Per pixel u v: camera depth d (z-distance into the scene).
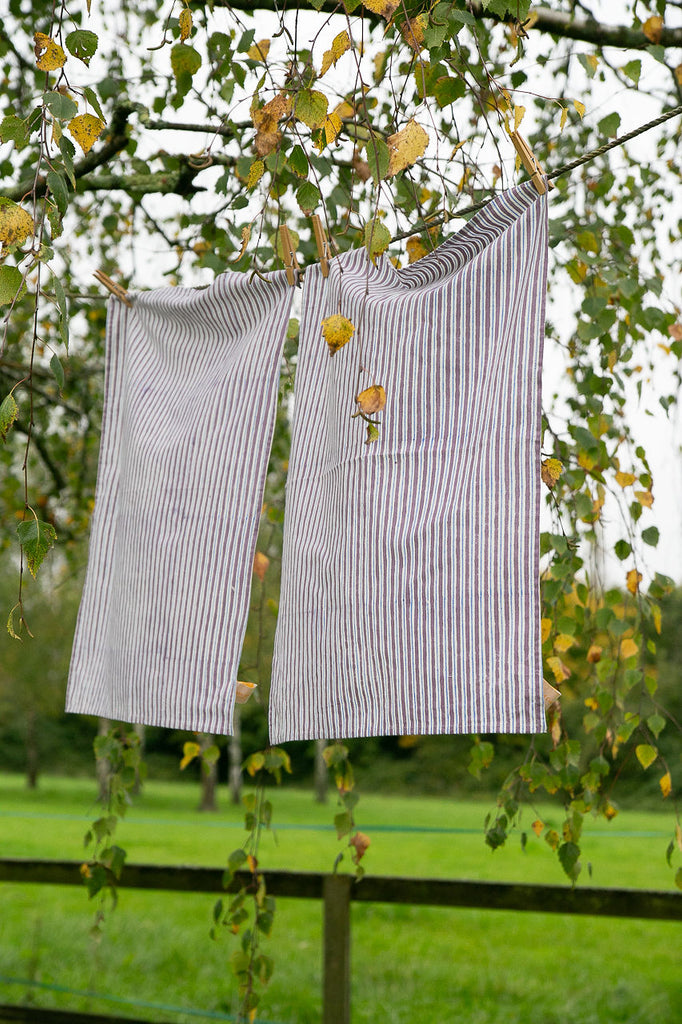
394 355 1.59
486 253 1.54
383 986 5.71
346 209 2.61
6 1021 3.19
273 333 1.83
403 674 1.48
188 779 29.00
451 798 24.28
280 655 1.76
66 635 16.69
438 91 1.61
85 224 3.79
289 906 8.25
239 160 2.33
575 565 2.48
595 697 2.53
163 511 1.90
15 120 1.42
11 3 2.93
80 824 14.71
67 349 1.31
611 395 2.65
